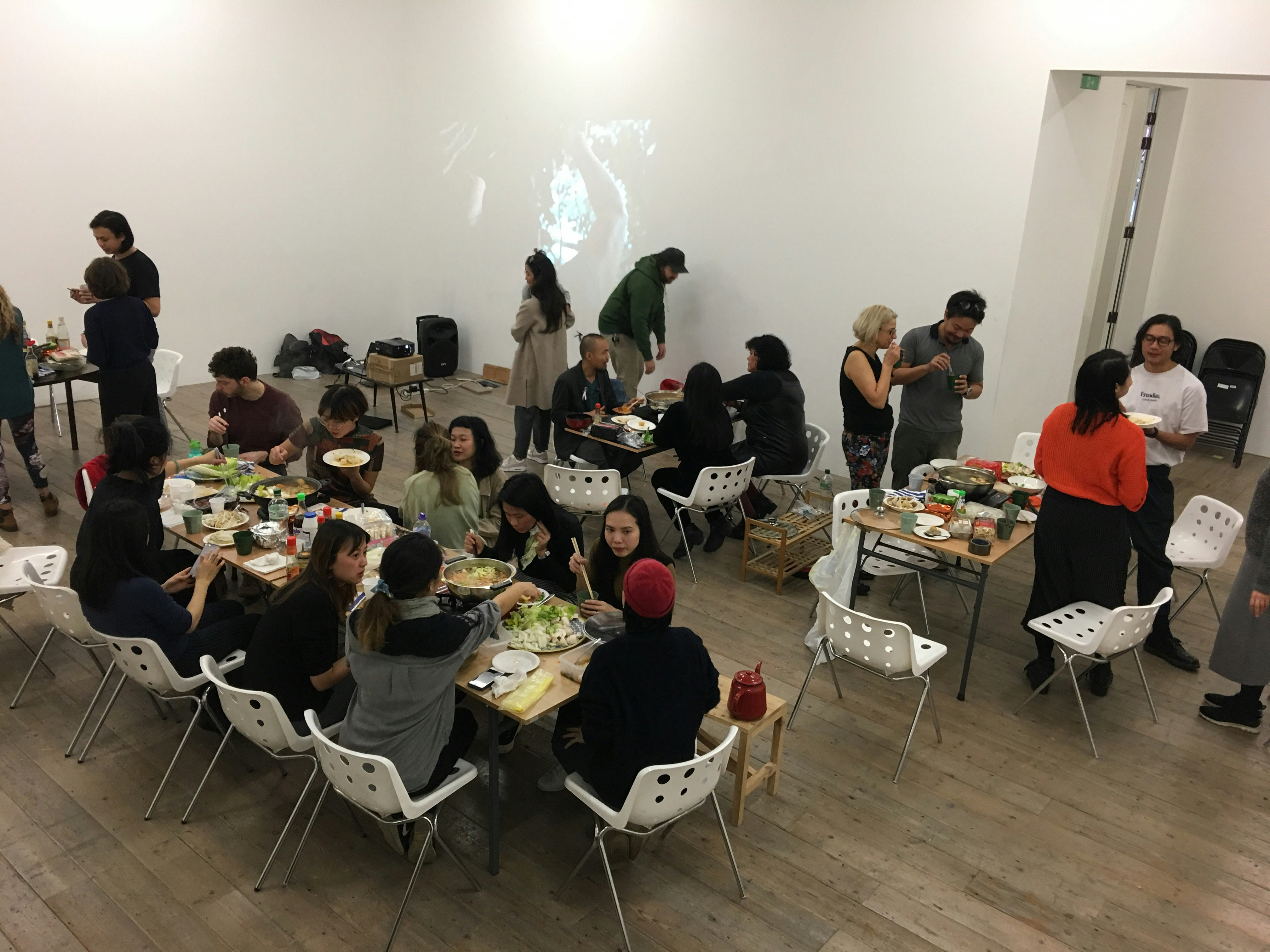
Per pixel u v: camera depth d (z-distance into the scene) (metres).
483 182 8.25
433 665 2.45
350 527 2.79
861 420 4.69
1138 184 7.06
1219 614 4.62
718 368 6.95
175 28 7.20
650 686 2.41
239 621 3.32
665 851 2.96
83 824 2.98
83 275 7.17
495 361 8.71
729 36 6.28
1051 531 3.66
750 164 6.39
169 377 6.14
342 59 8.20
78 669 3.82
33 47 6.57
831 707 3.77
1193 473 6.79
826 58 5.84
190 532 3.65
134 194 7.29
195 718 3.07
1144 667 4.15
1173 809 3.22
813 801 3.21
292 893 2.73
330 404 3.98
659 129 6.84
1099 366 3.41
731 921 2.68
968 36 5.25
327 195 8.45
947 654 4.15
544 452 6.57
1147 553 4.07
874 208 5.84
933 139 5.51
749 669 4.02
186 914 2.64
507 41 7.68
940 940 2.64
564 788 3.21
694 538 5.22
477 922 2.65
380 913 2.67
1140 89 6.68
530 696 2.63
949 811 3.18
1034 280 5.54
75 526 5.09
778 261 6.40
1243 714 3.65
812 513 5.02
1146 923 2.73
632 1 6.76
